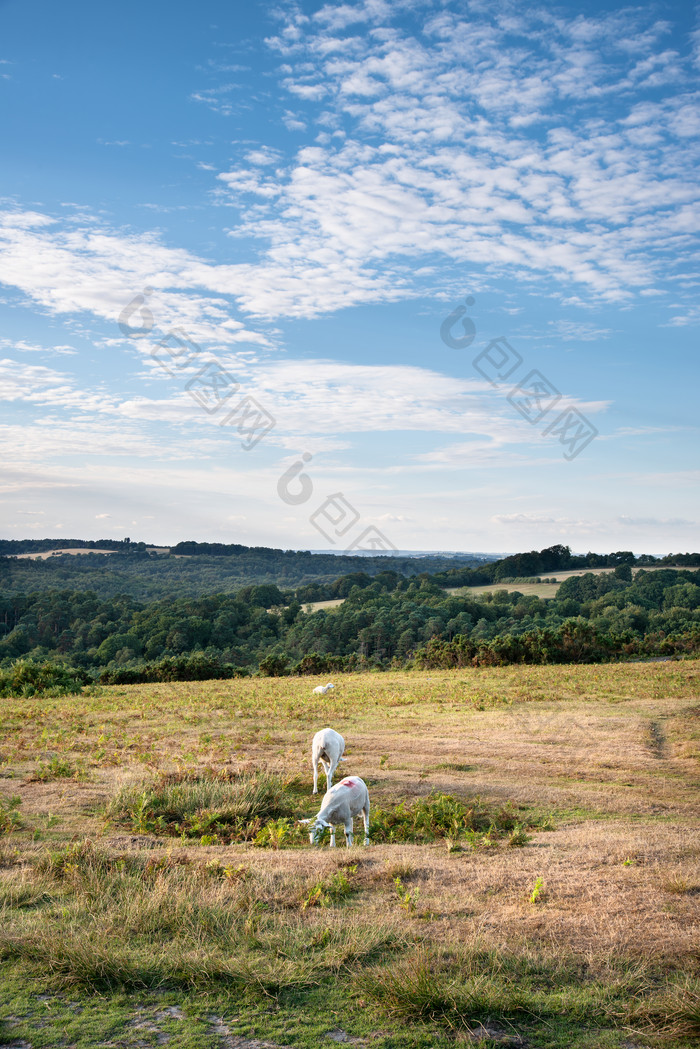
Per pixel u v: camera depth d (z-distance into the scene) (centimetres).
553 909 636
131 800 1033
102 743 1620
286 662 4622
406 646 6197
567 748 1472
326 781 1215
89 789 1135
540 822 972
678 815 1004
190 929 606
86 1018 485
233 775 1229
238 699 2689
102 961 540
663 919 610
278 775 1248
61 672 3456
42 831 905
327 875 730
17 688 3219
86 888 688
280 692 2947
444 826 940
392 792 1148
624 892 669
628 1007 492
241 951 571
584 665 3659
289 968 541
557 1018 487
